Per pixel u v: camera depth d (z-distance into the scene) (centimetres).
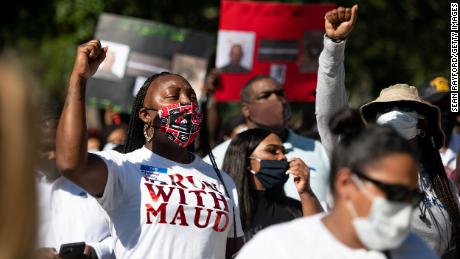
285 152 486
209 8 1109
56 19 1082
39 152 175
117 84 655
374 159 237
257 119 527
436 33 1202
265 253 241
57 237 388
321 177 485
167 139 358
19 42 1127
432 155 402
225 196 355
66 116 313
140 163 347
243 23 662
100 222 392
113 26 664
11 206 168
